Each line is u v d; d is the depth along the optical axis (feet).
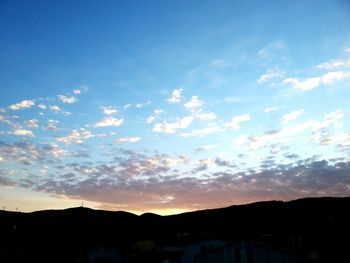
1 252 147.02
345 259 92.94
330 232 101.81
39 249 180.04
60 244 205.57
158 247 143.74
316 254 97.71
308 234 107.86
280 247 97.14
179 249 138.62
